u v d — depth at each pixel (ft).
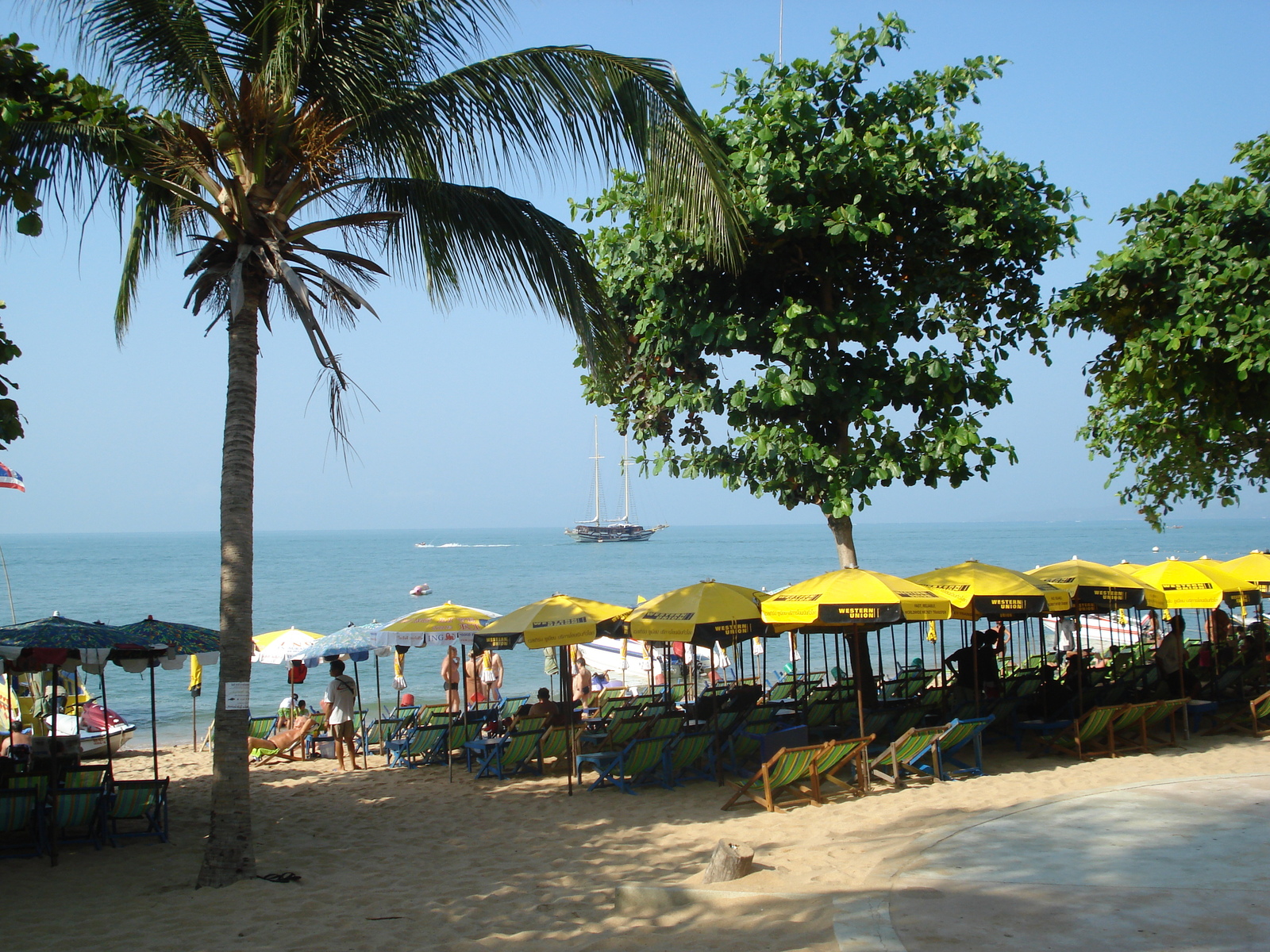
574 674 59.41
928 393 39.93
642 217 41.19
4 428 22.63
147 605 178.81
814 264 41.81
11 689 45.06
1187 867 20.88
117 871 25.96
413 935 19.94
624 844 27.50
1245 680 47.67
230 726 24.85
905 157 39.40
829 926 17.97
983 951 16.37
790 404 38.27
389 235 28.78
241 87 25.32
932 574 37.50
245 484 25.31
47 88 23.38
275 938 19.93
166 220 30.27
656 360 44.14
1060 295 43.37
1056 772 33.55
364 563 394.11
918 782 32.89
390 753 44.60
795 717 41.68
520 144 27.07
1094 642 77.51
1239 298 38.01
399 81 26.66
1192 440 46.91
